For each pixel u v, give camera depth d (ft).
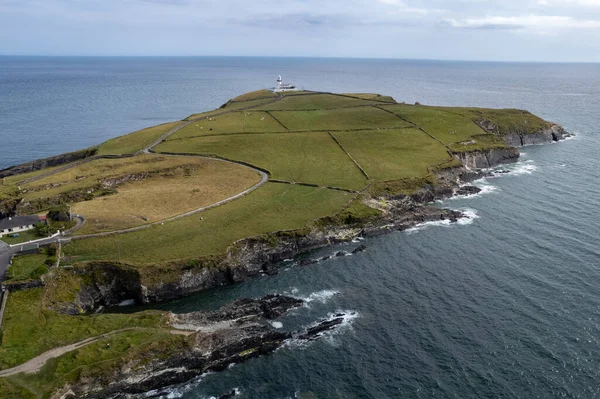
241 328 218.38
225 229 310.04
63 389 177.99
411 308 238.48
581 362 194.70
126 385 186.91
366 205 362.12
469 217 358.64
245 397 185.06
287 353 208.44
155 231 302.86
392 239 323.98
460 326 222.07
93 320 218.79
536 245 303.07
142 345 199.93
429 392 183.62
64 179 396.57
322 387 188.75
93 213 327.26
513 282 258.78
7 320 211.61
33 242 277.44
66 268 253.24
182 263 264.52
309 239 313.32
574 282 255.50
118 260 262.88
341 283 266.16
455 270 276.21
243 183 401.90
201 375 196.85
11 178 409.08
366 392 185.26
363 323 227.40
